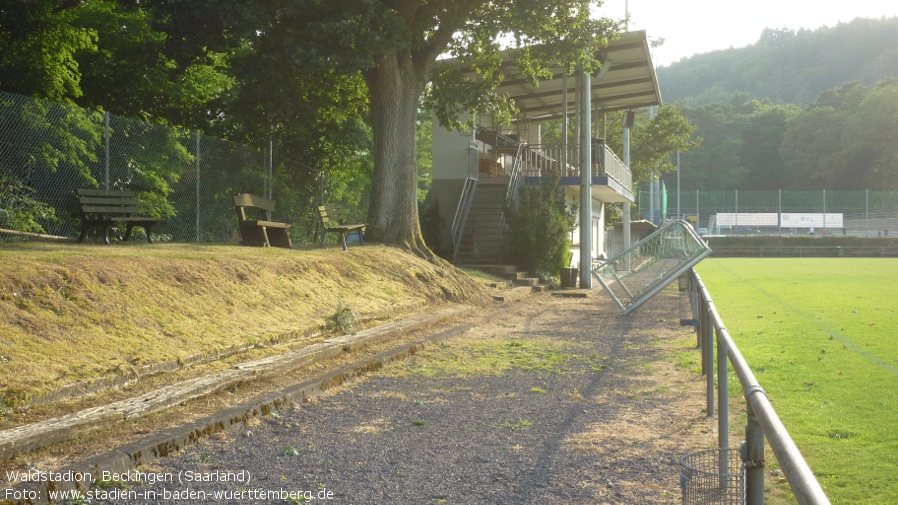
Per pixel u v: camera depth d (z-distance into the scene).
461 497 4.79
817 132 131.50
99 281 8.76
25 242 11.84
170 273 10.09
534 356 10.91
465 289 17.98
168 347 8.10
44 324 7.39
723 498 3.53
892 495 4.58
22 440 5.12
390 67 18.75
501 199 28.22
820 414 6.79
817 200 91.06
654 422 6.80
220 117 25.00
